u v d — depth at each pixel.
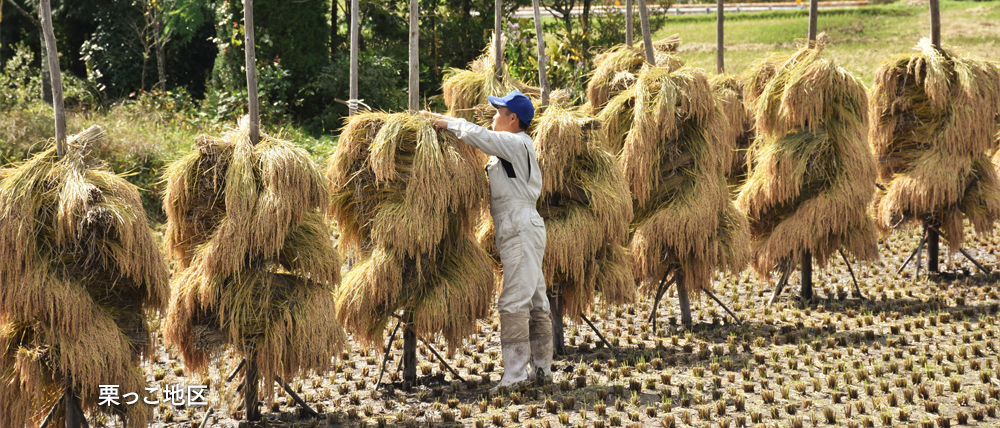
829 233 6.20
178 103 12.39
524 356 4.30
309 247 3.94
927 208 6.57
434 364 5.07
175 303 3.89
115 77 13.66
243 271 3.84
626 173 5.33
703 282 5.50
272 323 3.79
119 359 3.48
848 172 5.98
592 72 6.16
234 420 4.10
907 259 7.06
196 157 3.77
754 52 21.09
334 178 4.20
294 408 4.32
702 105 5.23
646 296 6.29
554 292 4.98
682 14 31.00
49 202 3.36
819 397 4.06
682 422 3.79
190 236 3.92
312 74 13.11
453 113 5.74
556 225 4.64
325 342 3.87
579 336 5.64
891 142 6.82
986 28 23.70
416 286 4.24
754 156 6.73
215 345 3.82
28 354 3.38
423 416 4.09
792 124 6.14
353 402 4.35
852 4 31.62
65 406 3.61
